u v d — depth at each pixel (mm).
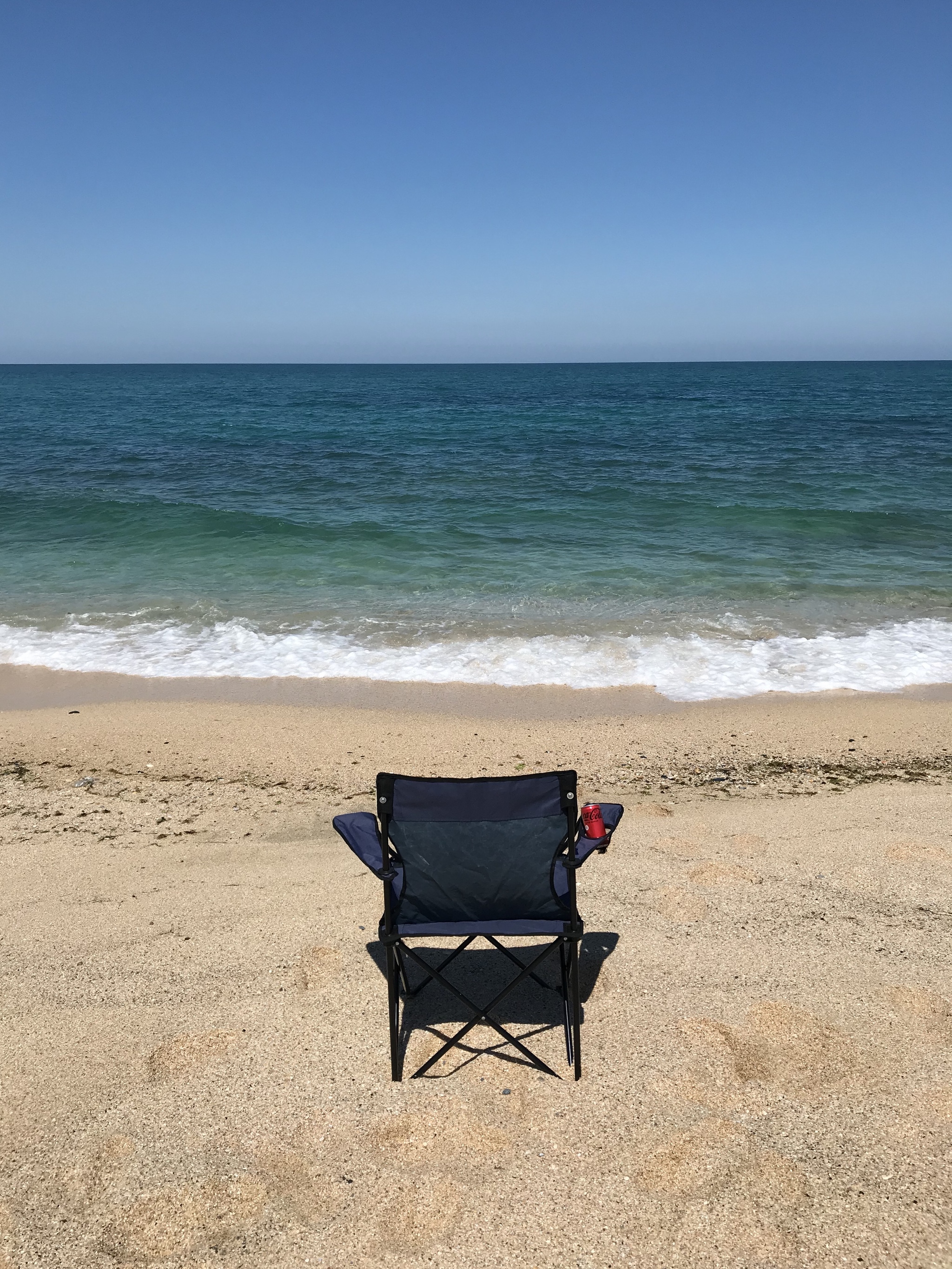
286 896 4535
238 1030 3391
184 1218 2531
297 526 15383
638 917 4207
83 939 4121
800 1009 3438
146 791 6305
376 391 82625
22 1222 2527
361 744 7246
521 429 37438
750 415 46656
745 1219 2494
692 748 7148
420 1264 2373
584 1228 2471
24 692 8508
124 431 36031
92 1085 3104
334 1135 2836
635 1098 2975
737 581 12211
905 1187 2586
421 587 11984
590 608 11055
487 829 3021
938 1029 3312
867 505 17953
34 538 14688
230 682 8773
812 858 4871
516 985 3158
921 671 8961
